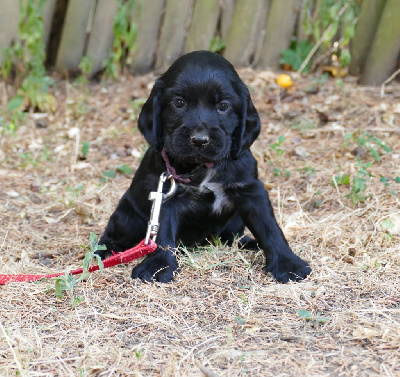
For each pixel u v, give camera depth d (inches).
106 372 48.3
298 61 85.2
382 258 57.2
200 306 53.0
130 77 88.2
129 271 56.6
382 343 49.8
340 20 83.6
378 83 82.0
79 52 87.9
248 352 49.4
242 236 60.1
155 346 49.9
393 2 80.0
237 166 57.1
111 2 85.4
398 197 64.3
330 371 48.3
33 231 62.8
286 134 75.6
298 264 56.0
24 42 84.7
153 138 56.3
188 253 57.4
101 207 65.7
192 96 55.1
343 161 70.5
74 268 57.4
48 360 49.0
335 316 51.8
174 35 87.0
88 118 81.2
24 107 82.3
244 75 84.0
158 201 55.9
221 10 85.9
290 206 65.1
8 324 51.5
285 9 83.9
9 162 73.7
